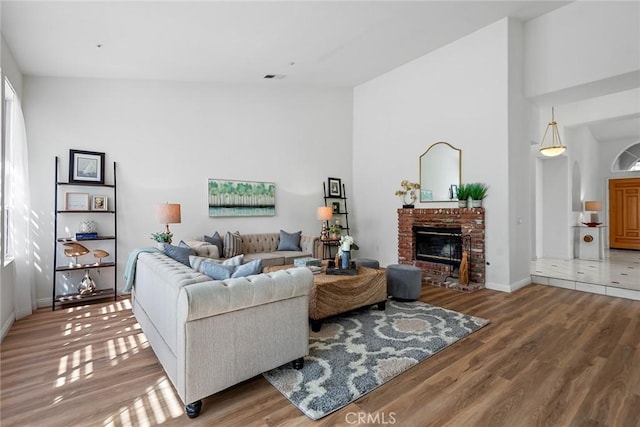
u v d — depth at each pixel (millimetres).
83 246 4004
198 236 5215
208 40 3682
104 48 3539
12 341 2912
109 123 4465
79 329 3217
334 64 5297
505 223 4598
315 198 6609
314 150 6582
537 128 5223
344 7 3520
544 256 7289
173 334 1999
